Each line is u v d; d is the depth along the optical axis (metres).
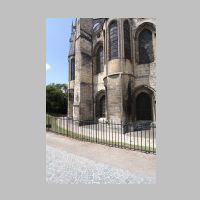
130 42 16.70
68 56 27.70
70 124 19.09
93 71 22.03
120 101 15.02
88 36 22.12
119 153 7.93
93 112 21.33
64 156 7.39
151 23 16.42
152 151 8.12
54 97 39.72
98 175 5.66
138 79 16.83
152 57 16.53
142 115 16.69
